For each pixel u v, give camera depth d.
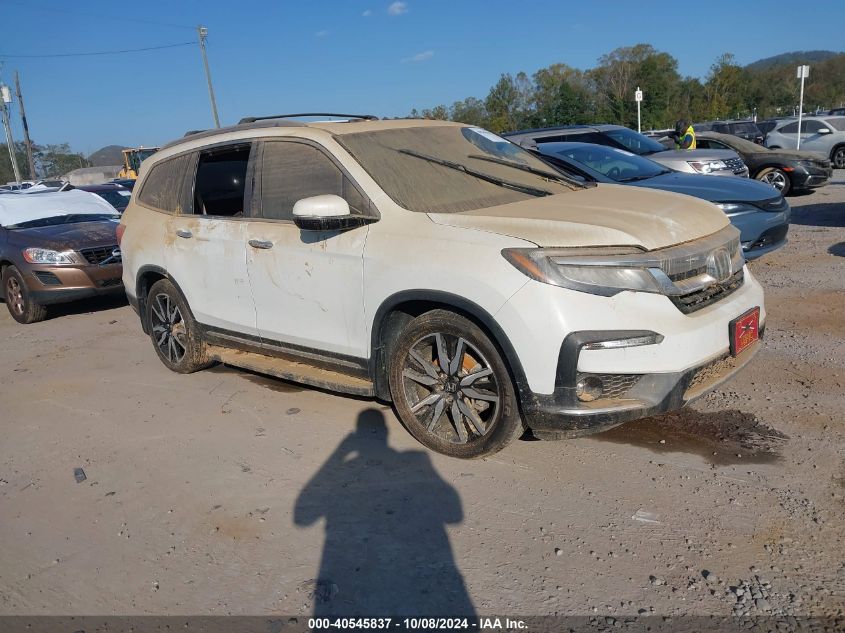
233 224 4.92
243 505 3.75
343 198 4.21
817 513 3.25
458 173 4.44
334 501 3.70
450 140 4.88
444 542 3.26
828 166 14.18
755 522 3.22
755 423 4.17
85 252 8.62
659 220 3.70
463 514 3.47
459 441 3.91
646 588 2.85
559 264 3.34
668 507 3.39
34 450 4.74
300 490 3.85
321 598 2.96
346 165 4.27
